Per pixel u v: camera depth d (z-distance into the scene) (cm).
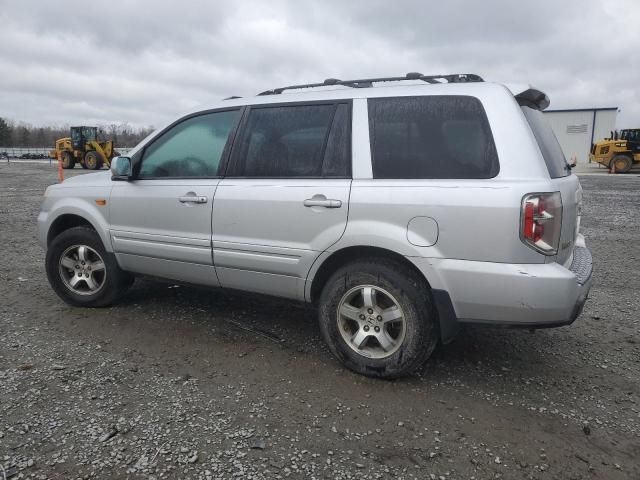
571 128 4291
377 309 322
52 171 3106
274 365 348
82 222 468
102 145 3381
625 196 1611
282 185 345
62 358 352
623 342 401
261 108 373
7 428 265
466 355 370
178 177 400
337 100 344
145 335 397
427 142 311
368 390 315
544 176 285
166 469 237
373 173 320
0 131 10138
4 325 413
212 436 263
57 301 478
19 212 1159
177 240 391
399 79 347
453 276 291
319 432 270
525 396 312
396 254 311
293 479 232
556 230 284
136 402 295
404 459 249
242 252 362
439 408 296
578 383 330
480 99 304
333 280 331
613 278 602
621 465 247
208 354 364
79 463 239
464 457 251
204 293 505
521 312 282
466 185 291
